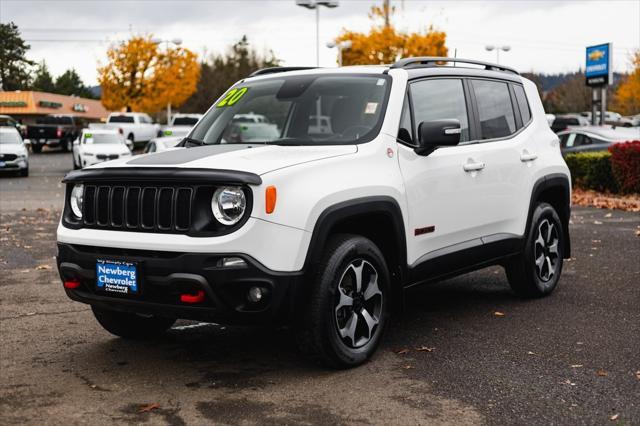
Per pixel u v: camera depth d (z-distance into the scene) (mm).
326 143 4910
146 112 54344
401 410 3953
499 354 4953
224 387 4336
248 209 4105
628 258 8648
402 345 5188
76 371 4660
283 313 4215
